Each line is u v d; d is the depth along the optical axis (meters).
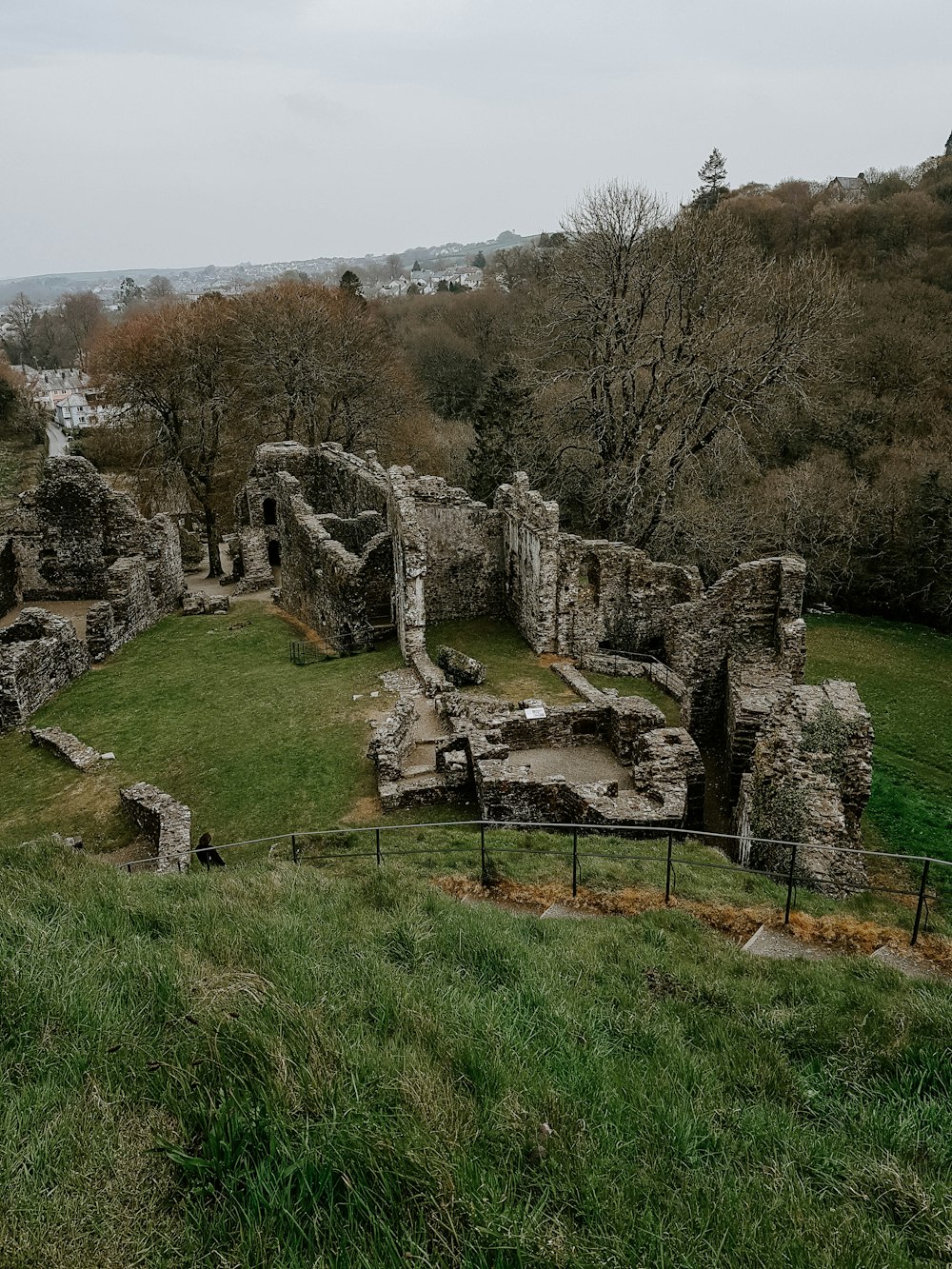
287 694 28.02
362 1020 6.76
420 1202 4.84
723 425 39.69
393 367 67.31
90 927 8.41
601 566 31.44
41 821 21.39
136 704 28.39
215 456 54.91
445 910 10.93
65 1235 4.54
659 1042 7.67
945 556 46.28
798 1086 7.18
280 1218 4.77
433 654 32.62
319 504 49.12
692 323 40.69
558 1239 4.69
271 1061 5.73
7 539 38.59
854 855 13.87
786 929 11.66
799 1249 4.95
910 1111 6.66
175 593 41.22
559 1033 7.44
